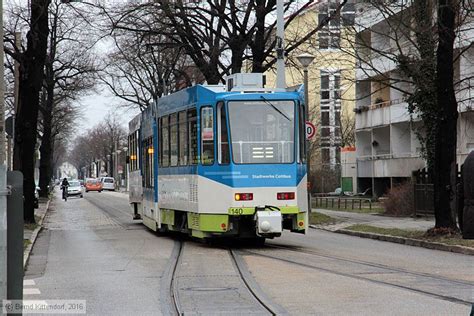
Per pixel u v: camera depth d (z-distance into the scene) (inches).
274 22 1262.3
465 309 358.6
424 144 1188.5
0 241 215.2
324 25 1123.9
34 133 1087.0
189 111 721.0
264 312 360.2
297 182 671.1
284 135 675.4
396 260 589.6
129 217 1371.8
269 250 676.7
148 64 1939.0
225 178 661.3
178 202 750.5
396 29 958.4
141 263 582.9
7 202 219.8
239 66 1227.2
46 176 2401.6
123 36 1606.8
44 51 1081.4
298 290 426.0
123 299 408.8
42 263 597.6
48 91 2142.0
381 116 1819.6
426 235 749.3
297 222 673.0
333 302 384.2
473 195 221.9
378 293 410.9
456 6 746.8
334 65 1632.6
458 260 592.7
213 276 494.0
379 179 1900.8
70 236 914.1
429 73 959.0
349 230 922.7
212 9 1277.1
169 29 1259.2
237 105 669.9
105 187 4035.4
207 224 671.8
